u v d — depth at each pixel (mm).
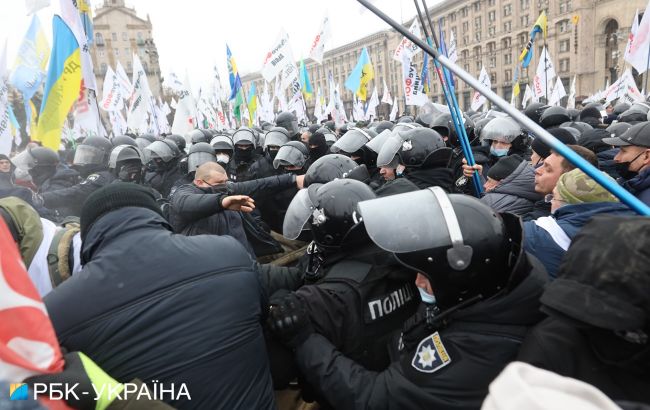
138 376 1165
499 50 53188
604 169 3820
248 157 6152
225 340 1268
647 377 938
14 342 964
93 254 1348
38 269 1711
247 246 2830
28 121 5773
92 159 4633
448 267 1188
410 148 3047
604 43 44531
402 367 1286
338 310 1512
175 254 1302
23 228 1707
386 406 1272
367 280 1555
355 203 1646
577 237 991
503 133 4102
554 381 633
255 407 1313
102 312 1177
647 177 2561
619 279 864
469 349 1176
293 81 9594
